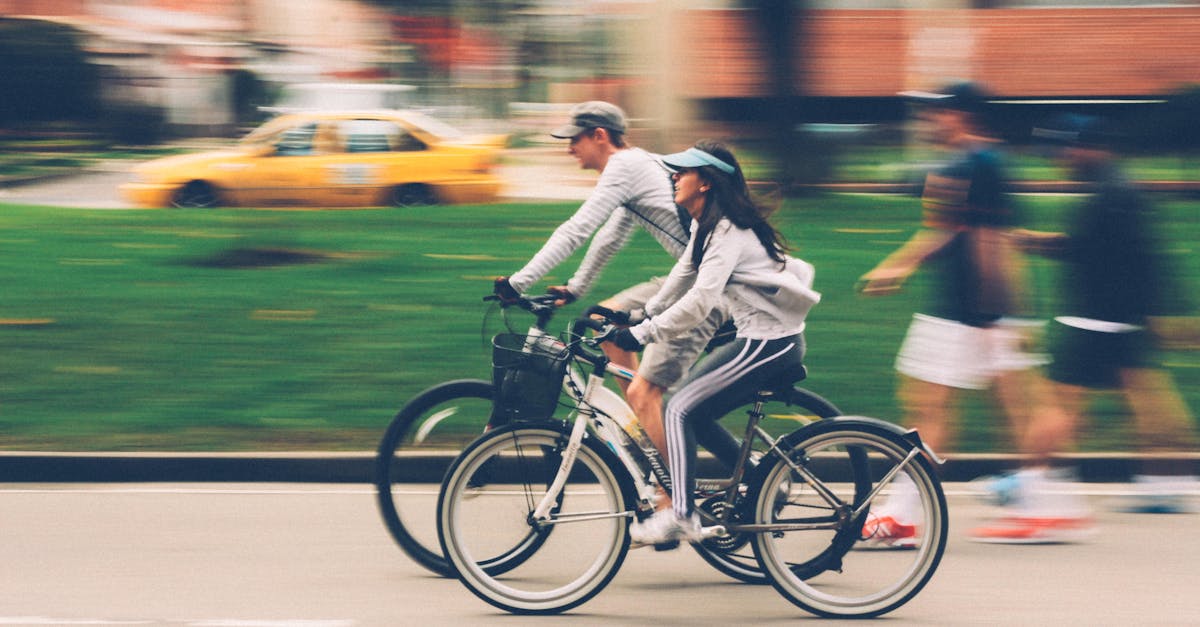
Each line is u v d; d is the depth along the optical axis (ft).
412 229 59.52
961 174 26.17
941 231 26.58
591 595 22.33
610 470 22.35
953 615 22.15
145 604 22.27
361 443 31.65
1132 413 33.37
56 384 35.86
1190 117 83.15
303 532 26.48
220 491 29.43
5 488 29.60
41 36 69.31
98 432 32.19
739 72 90.12
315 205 70.44
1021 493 26.13
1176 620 21.80
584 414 22.57
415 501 24.43
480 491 22.65
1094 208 27.25
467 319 42.60
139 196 69.31
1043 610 22.29
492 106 78.54
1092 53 109.29
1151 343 27.68
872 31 107.45
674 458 22.00
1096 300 27.27
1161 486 27.84
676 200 22.20
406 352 39.06
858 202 65.51
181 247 54.03
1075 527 26.04
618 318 22.76
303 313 43.16
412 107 76.79
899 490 22.47
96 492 29.30
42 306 43.75
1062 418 26.30
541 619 21.99
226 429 32.55
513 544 22.71
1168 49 109.60
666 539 22.07
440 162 71.31
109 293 45.60
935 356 26.61
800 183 67.21
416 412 24.41
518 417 22.44
